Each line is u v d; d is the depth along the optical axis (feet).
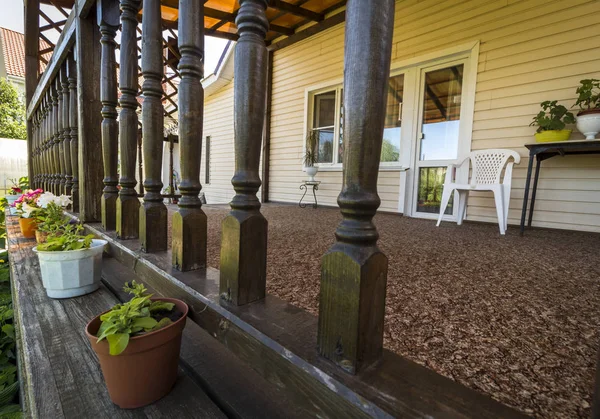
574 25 9.38
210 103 24.93
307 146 16.89
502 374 2.23
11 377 4.67
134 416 2.04
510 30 10.48
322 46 16.01
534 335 2.83
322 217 12.26
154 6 3.51
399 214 13.70
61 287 3.78
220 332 2.22
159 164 3.73
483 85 11.13
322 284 1.64
